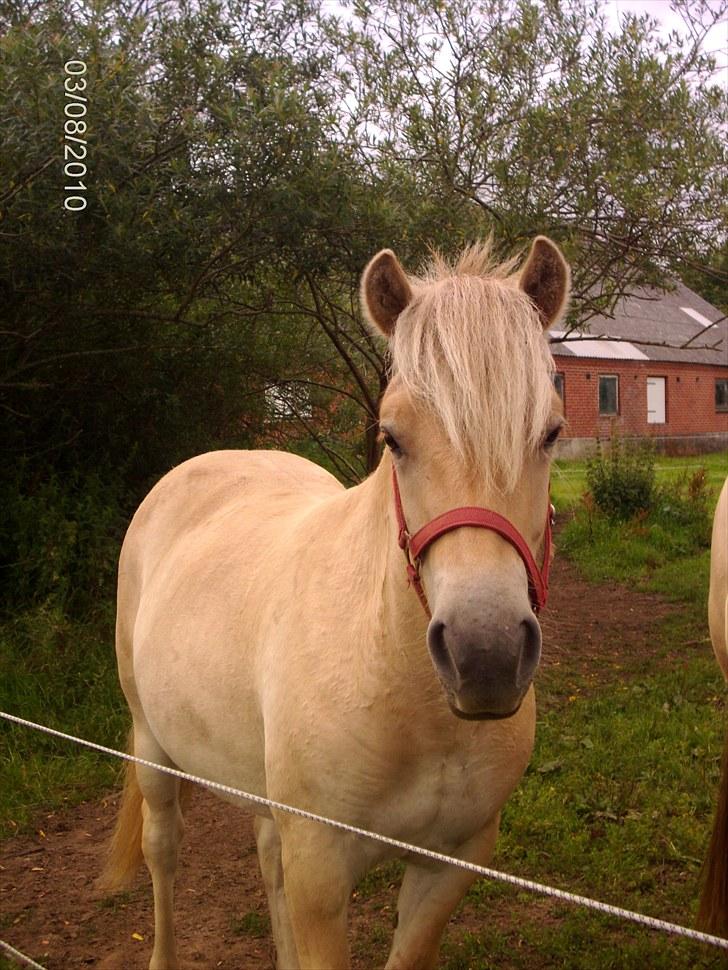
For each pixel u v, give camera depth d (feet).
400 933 6.91
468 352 5.39
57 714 16.15
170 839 9.76
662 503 34.71
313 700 6.47
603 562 29.84
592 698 17.21
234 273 20.53
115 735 15.56
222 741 7.88
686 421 91.50
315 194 18.28
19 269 18.37
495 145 20.99
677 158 20.47
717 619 11.59
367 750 6.23
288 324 26.05
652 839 11.93
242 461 11.00
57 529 19.31
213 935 10.64
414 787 6.36
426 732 6.19
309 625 6.77
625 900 10.71
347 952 6.59
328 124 18.86
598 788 13.25
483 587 5.11
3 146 16.08
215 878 11.94
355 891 11.34
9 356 20.85
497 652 4.97
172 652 8.60
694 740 15.01
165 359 22.98
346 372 28.22
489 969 9.64
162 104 18.48
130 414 23.08
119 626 10.99
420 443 5.58
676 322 95.45
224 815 13.80
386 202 18.21
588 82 21.01
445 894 6.82
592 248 21.94
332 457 28.35
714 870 9.50
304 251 19.25
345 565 6.87
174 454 23.70
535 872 11.37
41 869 12.14
